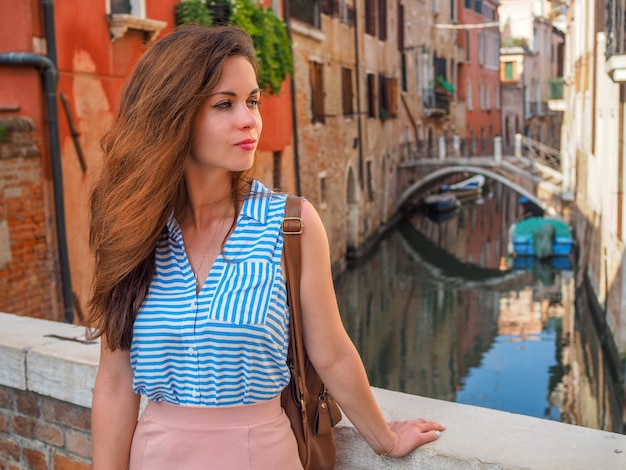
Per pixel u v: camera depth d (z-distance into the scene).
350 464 1.94
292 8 19.38
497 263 26.19
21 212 8.94
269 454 1.50
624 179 14.28
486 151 36.94
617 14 13.50
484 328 17.69
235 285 1.44
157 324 1.49
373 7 28.89
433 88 37.78
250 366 1.45
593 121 20.50
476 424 1.90
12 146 8.78
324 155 22.48
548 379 14.12
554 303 20.22
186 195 1.55
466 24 43.28
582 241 23.20
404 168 34.38
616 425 12.09
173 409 1.53
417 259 27.03
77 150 9.91
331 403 1.65
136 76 1.48
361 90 27.14
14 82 9.08
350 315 19.17
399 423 1.83
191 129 1.46
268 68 15.03
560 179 30.83
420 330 17.64
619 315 13.86
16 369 2.80
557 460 1.70
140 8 11.31
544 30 52.22
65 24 9.66
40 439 2.83
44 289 9.28
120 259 1.47
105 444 1.64
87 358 2.63
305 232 1.48
